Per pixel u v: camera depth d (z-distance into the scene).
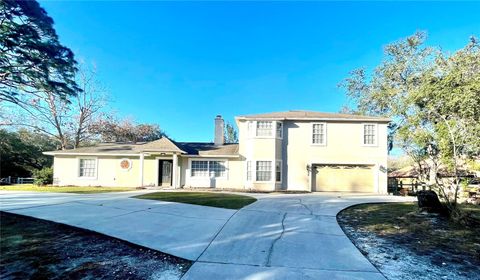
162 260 4.68
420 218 8.57
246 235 6.23
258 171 19.27
